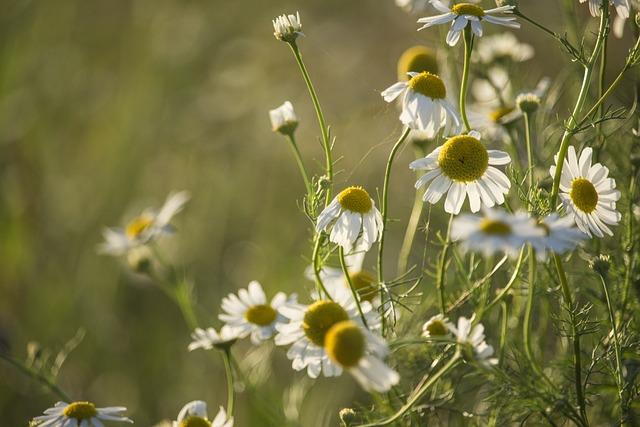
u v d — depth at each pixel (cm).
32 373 52
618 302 50
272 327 50
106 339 62
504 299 49
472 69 56
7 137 69
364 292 49
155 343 62
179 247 66
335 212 48
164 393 60
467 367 50
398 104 53
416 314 52
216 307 64
